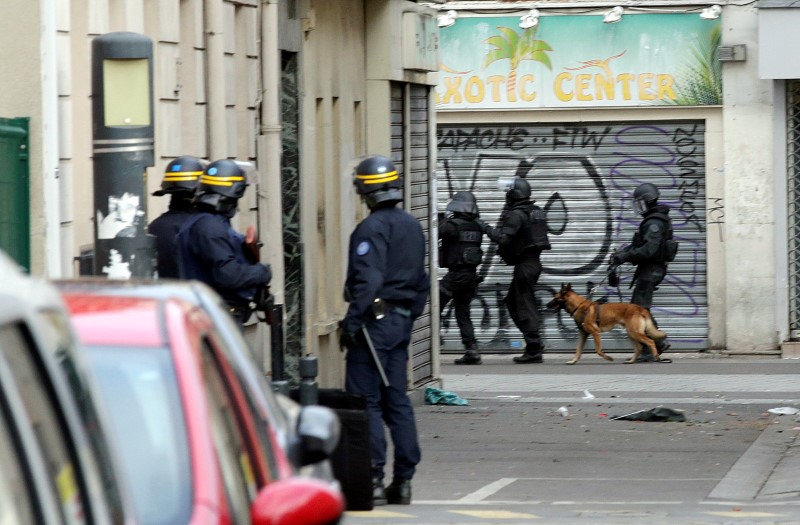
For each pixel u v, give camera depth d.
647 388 62.22
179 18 39.97
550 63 76.19
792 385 62.69
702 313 75.50
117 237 25.41
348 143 56.19
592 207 77.06
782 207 73.75
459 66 77.06
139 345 14.20
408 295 33.56
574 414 54.16
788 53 71.00
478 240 72.38
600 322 72.00
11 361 8.99
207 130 42.16
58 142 32.22
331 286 54.56
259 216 46.50
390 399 33.44
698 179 75.31
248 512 13.17
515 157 77.56
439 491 35.97
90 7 34.16
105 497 10.44
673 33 74.69
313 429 16.86
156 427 13.20
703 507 32.69
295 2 49.59
